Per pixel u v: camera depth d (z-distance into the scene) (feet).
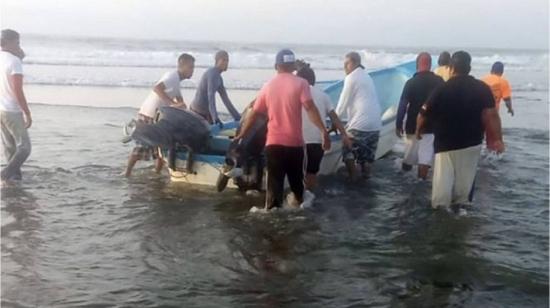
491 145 22.86
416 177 29.04
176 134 25.48
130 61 94.94
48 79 68.90
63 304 15.14
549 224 22.21
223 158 25.43
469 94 22.29
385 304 15.47
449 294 16.10
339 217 22.61
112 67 86.53
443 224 21.89
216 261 18.20
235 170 24.34
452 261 18.38
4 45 25.38
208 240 19.94
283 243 19.76
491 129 22.61
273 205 22.82
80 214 22.44
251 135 24.31
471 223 22.06
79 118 45.52
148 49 121.80
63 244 19.42
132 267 17.67
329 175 29.07
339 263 18.16
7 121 25.72
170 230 20.86
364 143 27.48
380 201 24.85
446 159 23.08
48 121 43.57
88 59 95.25
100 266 17.70
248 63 99.66
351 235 20.65
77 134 38.68
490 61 122.83
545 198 25.81
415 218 22.58
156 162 28.55
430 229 21.35
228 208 23.39
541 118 50.75
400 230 21.25
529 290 16.42
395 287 16.51
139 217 22.21
